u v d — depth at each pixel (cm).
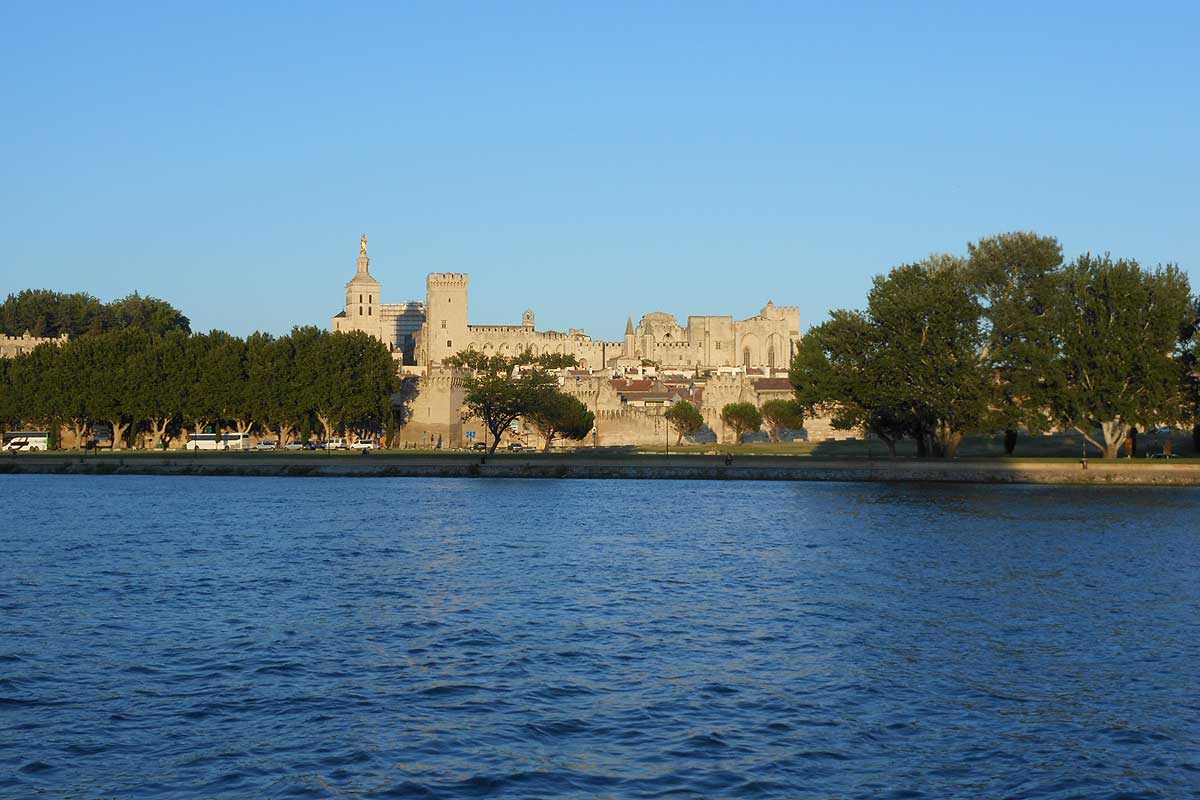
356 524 10269
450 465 16300
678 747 3822
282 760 3700
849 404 14550
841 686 4541
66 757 3731
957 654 5072
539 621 5772
